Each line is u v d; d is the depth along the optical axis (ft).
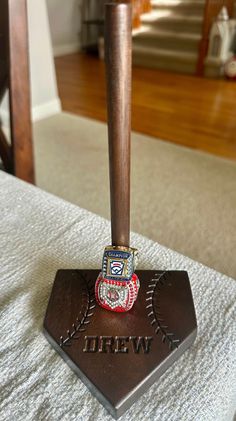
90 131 3.78
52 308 0.73
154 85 5.53
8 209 1.12
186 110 4.50
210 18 5.79
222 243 2.15
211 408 0.61
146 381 0.61
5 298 0.81
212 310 0.79
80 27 7.82
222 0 5.97
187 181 2.84
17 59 1.70
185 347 0.69
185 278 0.82
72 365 0.65
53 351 0.69
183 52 6.40
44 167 3.02
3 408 0.60
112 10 0.46
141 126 3.96
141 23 7.04
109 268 0.68
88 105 4.60
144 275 0.82
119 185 0.60
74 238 1.00
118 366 0.62
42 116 4.12
